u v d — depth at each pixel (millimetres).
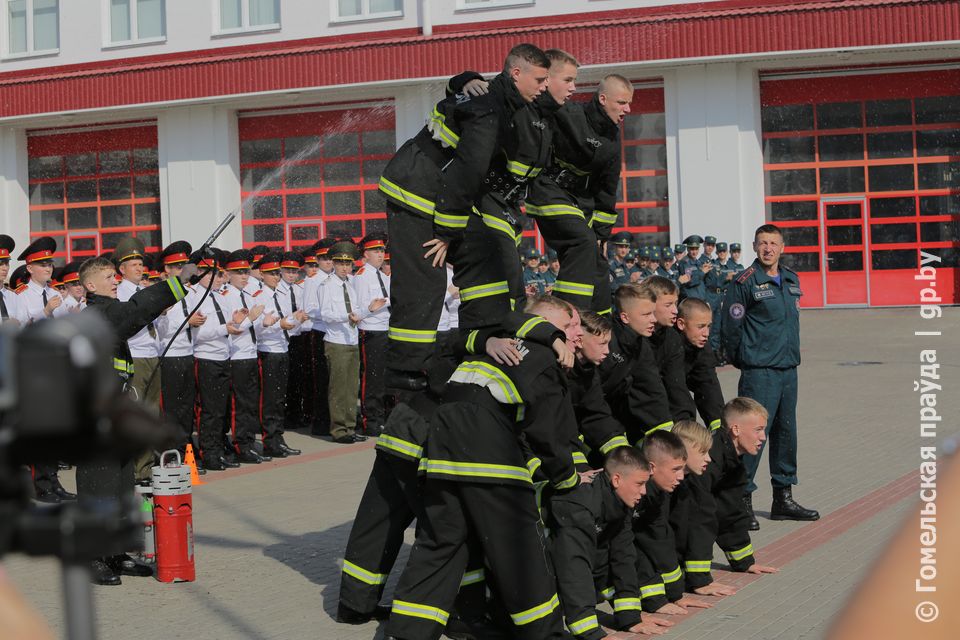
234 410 12312
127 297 11195
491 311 6551
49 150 31641
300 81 27938
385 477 6297
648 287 6828
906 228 27703
